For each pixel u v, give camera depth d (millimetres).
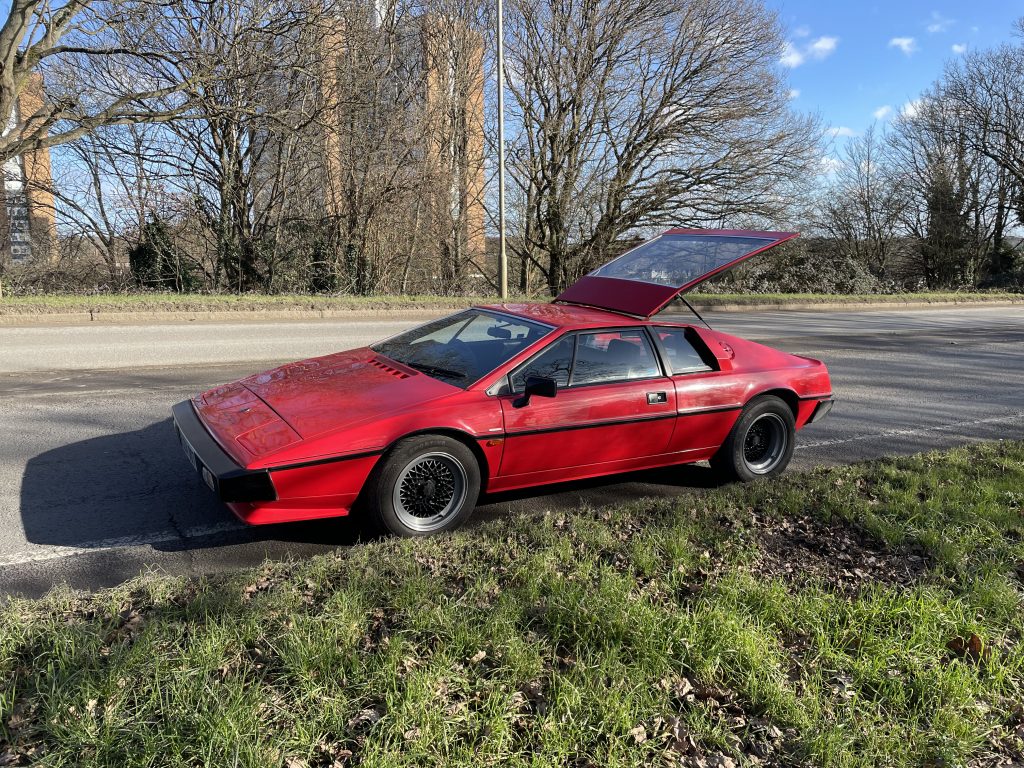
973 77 38094
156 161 20641
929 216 39375
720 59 24375
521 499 4898
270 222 22375
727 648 2916
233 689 2434
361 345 11711
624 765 2295
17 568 3557
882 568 3770
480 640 2859
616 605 3100
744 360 5375
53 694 2396
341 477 3756
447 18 23062
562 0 23234
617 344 4781
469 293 23609
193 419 4250
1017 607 3393
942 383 10234
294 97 20500
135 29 17828
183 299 16109
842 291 30953
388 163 22344
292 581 3295
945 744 2508
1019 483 5191
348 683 2559
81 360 9430
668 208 26625
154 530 4105
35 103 19859
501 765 2246
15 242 20734
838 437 6961
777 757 2416
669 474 5582
